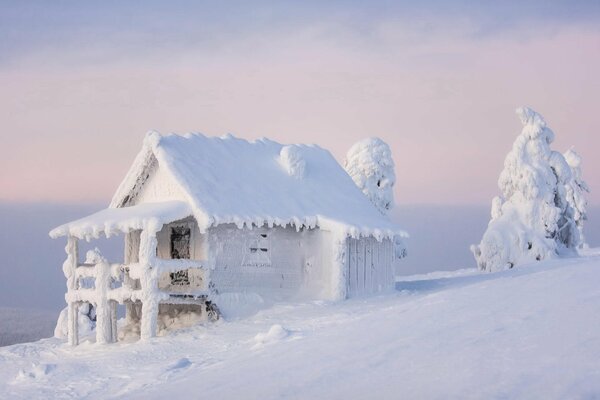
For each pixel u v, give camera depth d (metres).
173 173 25.62
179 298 23.98
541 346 9.98
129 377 16.06
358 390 9.29
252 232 26.09
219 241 25.23
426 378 9.30
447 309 14.47
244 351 15.64
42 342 25.70
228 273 25.42
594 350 9.35
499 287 16.91
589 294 13.84
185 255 26.12
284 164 30.12
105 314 23.42
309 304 24.91
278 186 28.61
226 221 24.66
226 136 30.17
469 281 32.78
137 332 25.86
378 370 10.20
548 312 12.33
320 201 28.72
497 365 9.34
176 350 19.00
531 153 49.44
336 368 10.78
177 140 27.56
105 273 23.53
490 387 8.40
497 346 10.40
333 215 27.50
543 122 49.66
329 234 26.98
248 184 27.59
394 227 29.05
